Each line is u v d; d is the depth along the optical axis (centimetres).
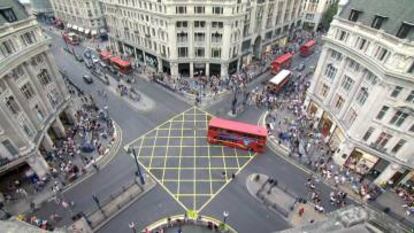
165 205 3719
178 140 4934
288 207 3688
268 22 8038
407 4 3369
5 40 3556
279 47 9381
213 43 6538
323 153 4675
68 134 5050
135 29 7300
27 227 1482
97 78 7094
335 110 4672
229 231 3375
